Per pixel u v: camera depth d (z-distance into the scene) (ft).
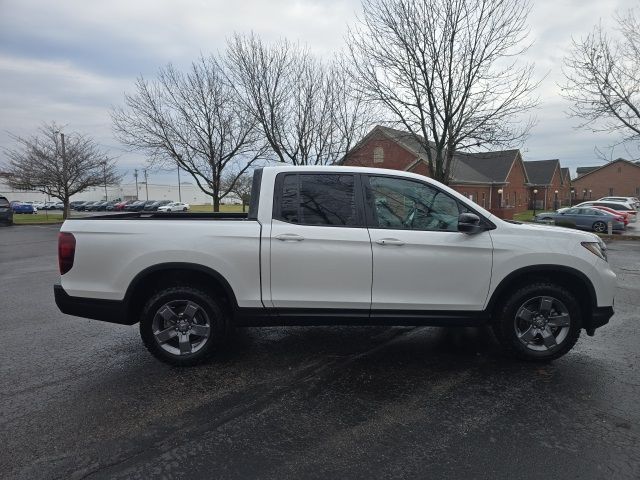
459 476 8.23
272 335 16.31
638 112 53.11
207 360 13.56
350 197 13.17
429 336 16.22
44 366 13.55
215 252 12.60
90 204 221.46
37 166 108.06
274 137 64.13
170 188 349.61
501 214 115.34
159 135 67.92
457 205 13.41
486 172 148.46
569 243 13.16
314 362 13.73
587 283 13.14
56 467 8.49
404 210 13.29
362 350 14.76
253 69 62.18
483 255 12.97
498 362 13.71
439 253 12.88
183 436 9.61
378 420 10.27
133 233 12.68
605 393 11.59
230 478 8.20
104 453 8.97
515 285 13.47
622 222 73.77
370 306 12.91
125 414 10.55
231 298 12.78
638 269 33.58
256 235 12.68
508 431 9.77
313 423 10.15
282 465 8.60
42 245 55.01
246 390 11.82
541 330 13.38
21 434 9.65
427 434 9.66
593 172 232.94
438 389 11.85
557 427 9.93
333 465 8.59
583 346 15.28
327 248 12.71
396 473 8.33
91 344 15.61
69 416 10.44
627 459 8.73
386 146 109.81
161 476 8.25
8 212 97.09
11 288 26.48
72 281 12.80
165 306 13.00
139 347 15.26
